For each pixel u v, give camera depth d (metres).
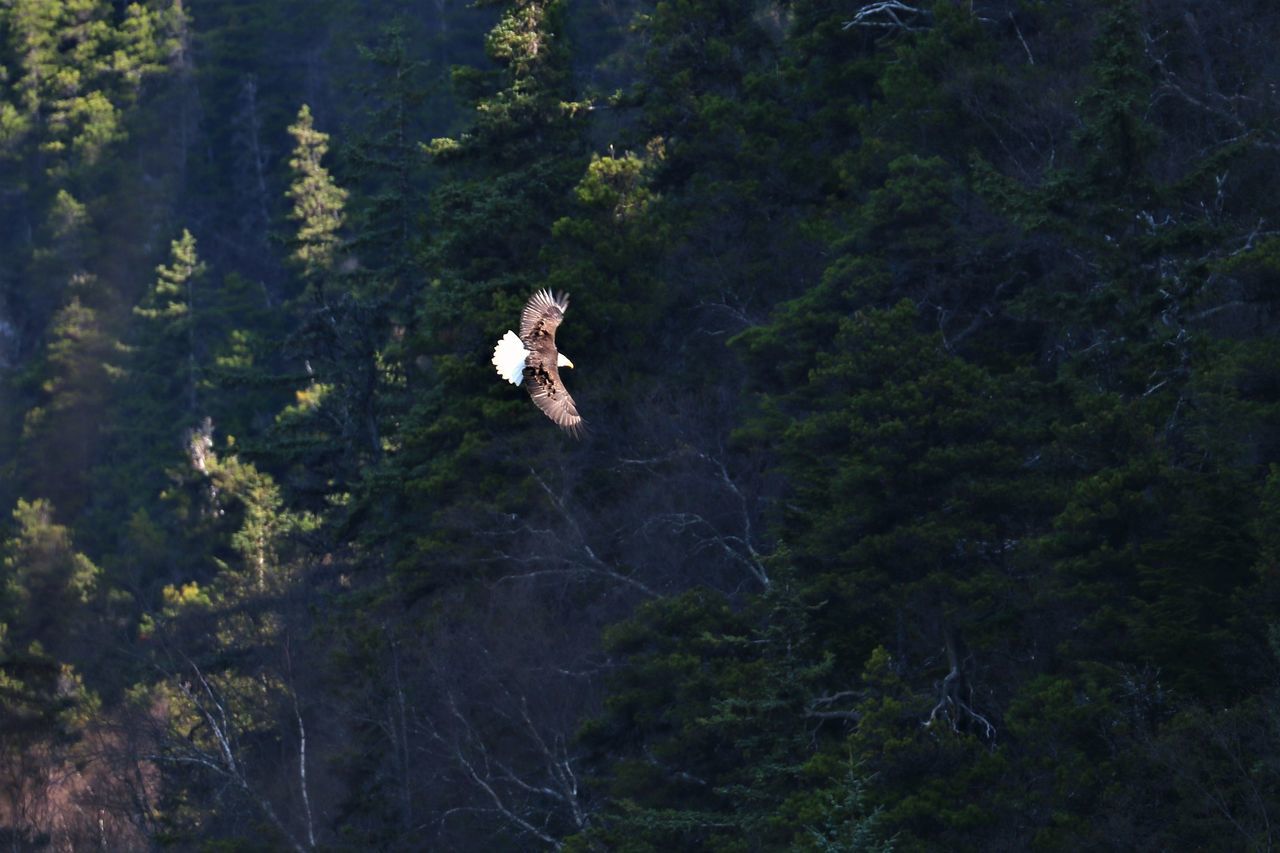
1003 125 122.62
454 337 135.12
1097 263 98.06
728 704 85.06
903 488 89.62
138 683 144.62
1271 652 75.56
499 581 114.81
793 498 101.25
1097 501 81.00
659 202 140.12
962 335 110.88
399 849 102.56
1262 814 69.62
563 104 146.50
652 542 114.00
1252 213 106.62
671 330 136.12
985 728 87.75
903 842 75.06
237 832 112.56
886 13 145.12
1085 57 123.81
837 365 93.44
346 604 130.00
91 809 126.94
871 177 127.19
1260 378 82.81
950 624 87.44
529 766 106.50
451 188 138.25
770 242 137.62
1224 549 78.94
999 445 88.56
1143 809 73.44
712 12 152.25
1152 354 90.19
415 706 107.44
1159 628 77.31
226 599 149.38
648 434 122.06
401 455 131.75
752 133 142.38
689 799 90.38
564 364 44.31
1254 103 115.25
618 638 94.94
